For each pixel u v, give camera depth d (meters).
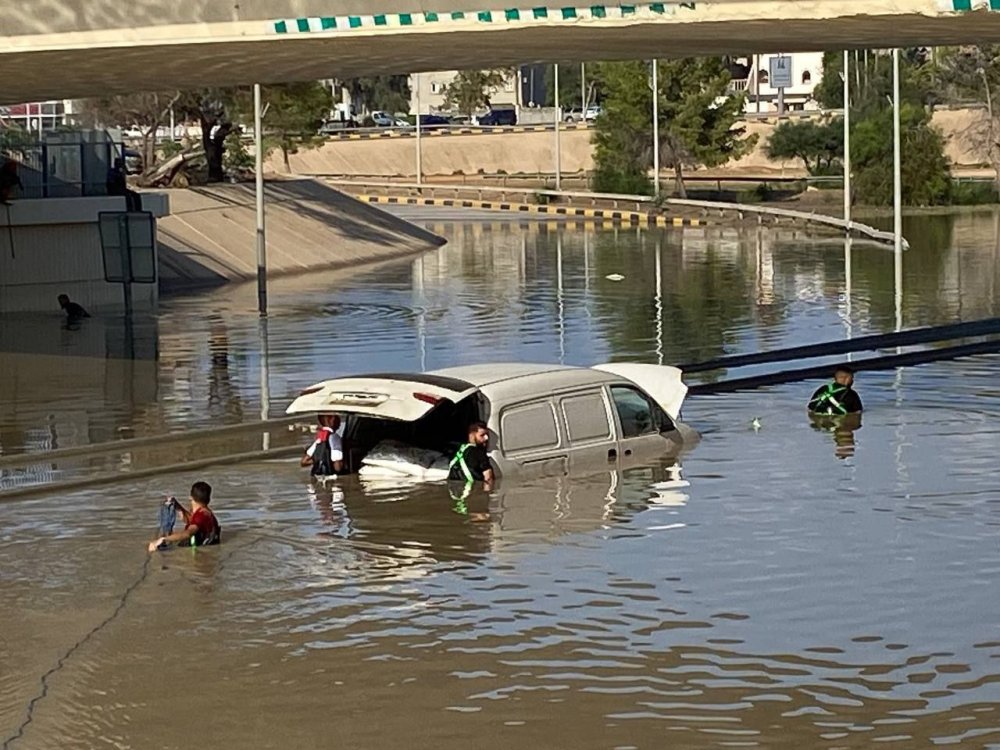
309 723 11.53
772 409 23.45
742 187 88.38
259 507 17.94
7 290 41.69
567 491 18.33
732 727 11.29
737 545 15.92
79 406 25.02
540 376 19.69
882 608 13.85
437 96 139.00
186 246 52.19
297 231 57.47
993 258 52.00
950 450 20.23
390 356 30.45
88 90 28.48
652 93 84.25
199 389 26.62
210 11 19.98
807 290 42.53
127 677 12.49
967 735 11.08
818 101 108.56
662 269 50.31
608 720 11.45
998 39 20.97
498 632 13.41
